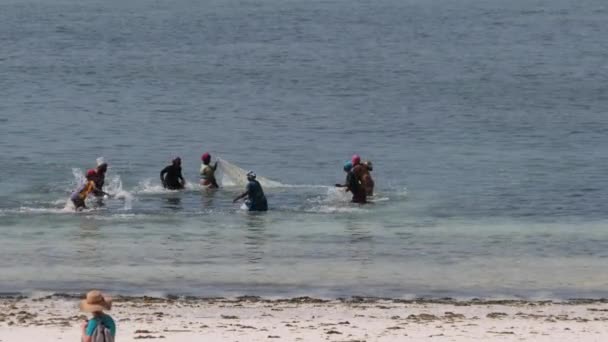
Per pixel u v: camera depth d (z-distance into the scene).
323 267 68.25
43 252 71.38
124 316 54.12
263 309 56.72
